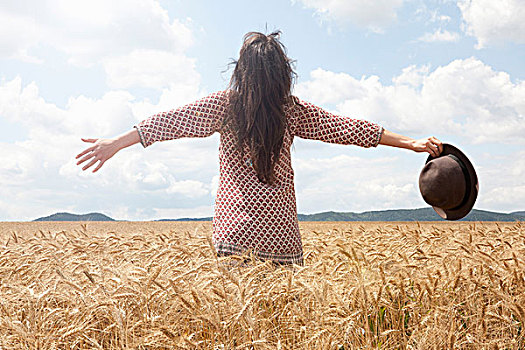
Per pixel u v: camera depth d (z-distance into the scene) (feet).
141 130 11.75
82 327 8.70
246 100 11.69
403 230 19.60
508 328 10.36
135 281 9.70
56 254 14.25
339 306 9.25
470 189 13.05
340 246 13.24
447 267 12.50
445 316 9.88
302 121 12.78
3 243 19.33
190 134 12.03
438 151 13.30
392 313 10.06
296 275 10.21
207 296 8.76
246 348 8.13
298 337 8.91
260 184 12.05
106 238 16.98
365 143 12.97
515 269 12.06
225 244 11.95
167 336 7.90
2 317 9.12
